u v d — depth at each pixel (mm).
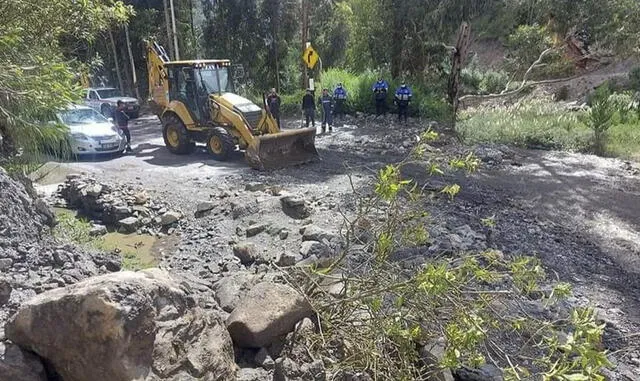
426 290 3002
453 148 14320
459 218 8172
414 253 6191
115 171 11633
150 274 2945
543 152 14516
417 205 5543
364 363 3367
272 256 6762
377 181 3652
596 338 2592
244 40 28203
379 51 25891
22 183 6207
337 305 3746
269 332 3287
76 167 11961
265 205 8328
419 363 3609
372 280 3732
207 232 7816
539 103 21578
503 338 4031
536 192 10367
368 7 25797
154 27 29953
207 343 2844
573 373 2572
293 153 12211
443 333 3262
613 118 16672
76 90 6078
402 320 3520
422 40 22844
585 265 6793
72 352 2406
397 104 19188
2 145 6176
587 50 26219
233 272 6242
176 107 13422
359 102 20953
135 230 8180
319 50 28938
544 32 22547
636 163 13047
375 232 4215
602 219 8773
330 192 9438
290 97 23234
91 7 6543
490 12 21312
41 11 5879
